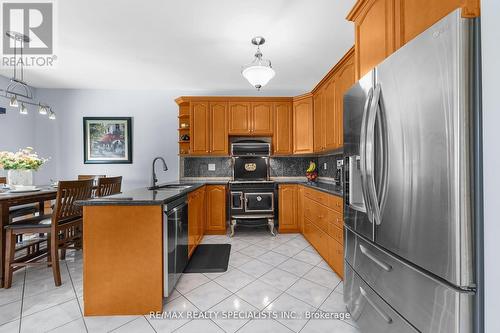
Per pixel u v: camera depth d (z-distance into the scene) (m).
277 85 4.07
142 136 4.23
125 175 4.21
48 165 4.13
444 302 0.84
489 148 0.75
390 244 1.09
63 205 2.13
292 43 2.64
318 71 3.44
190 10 2.07
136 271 1.64
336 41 2.60
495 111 0.73
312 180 3.86
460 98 0.78
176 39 2.55
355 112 1.42
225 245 3.07
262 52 2.84
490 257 0.75
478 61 0.78
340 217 2.11
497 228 0.73
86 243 1.63
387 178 1.09
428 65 0.87
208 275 2.23
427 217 0.89
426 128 0.88
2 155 2.42
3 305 1.76
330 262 2.35
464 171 0.78
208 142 3.82
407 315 1.00
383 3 1.37
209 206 3.61
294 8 2.05
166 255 1.68
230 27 2.33
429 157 0.87
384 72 1.10
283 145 3.89
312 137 3.58
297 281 2.11
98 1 1.95
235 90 4.27
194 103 3.83
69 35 2.47
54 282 2.11
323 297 1.86
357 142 1.39
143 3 1.98
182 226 2.17
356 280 1.46
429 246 0.88
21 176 2.51
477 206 0.78
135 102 4.22
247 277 2.19
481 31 0.77
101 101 4.20
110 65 3.22
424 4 1.07
